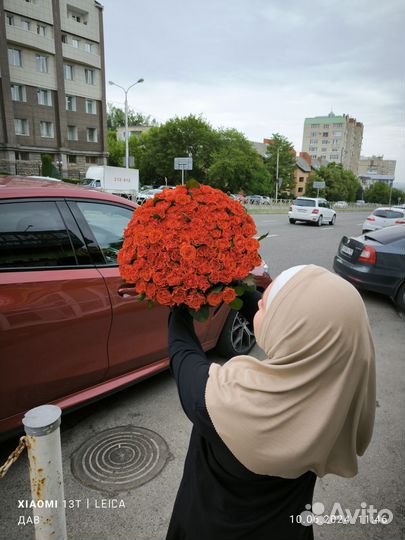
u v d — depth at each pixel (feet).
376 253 19.72
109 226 9.10
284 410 2.54
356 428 2.80
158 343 9.75
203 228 3.66
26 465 7.82
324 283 2.72
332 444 2.60
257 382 2.64
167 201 3.84
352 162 573.33
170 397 10.38
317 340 2.56
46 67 123.24
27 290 7.18
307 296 2.67
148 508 6.91
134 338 9.14
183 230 3.67
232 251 3.71
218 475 3.05
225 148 188.65
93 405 9.96
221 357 12.46
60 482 4.95
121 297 8.65
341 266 22.06
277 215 98.07
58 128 128.88
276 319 2.75
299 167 318.86
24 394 7.31
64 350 7.77
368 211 209.67
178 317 3.74
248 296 4.06
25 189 7.80
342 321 2.58
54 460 4.82
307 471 2.90
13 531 6.38
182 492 3.53
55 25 120.26
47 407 4.90
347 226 73.72
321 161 395.96
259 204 148.87
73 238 8.21
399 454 8.67
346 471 2.92
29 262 7.42
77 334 7.93
